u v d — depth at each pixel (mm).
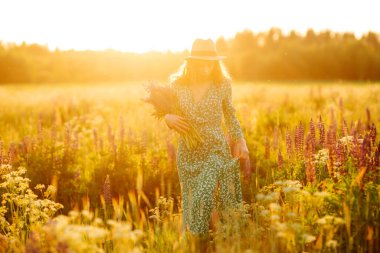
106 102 19875
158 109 4965
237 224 4102
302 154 5465
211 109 4883
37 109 17234
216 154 4883
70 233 2982
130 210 5871
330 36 125375
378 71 91812
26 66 87125
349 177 4367
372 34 101500
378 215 3977
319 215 4078
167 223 4648
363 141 4418
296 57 95938
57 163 6840
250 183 6008
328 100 15547
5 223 4793
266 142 6926
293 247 3764
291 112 13805
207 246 4508
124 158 6914
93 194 6418
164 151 7512
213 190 4641
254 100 18891
